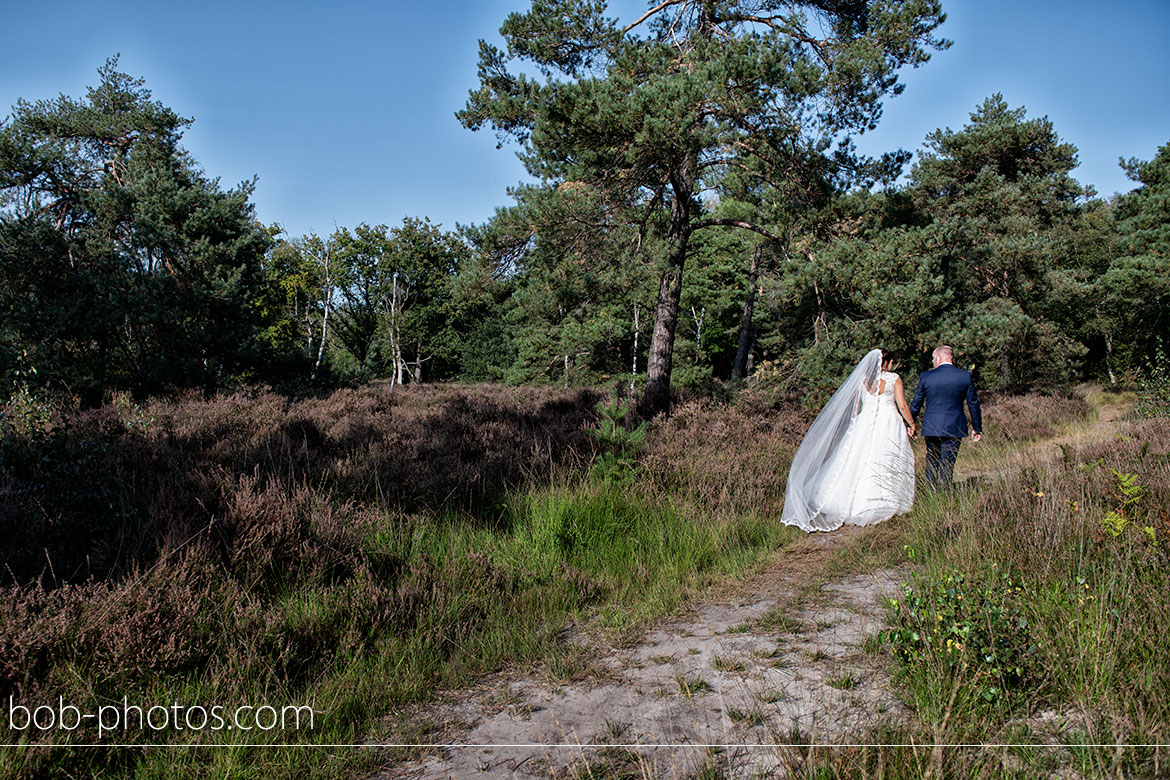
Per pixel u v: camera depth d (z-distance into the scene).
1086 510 4.07
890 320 12.41
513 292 14.42
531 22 12.82
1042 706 2.56
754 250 28.77
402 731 2.92
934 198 26.36
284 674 3.28
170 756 2.63
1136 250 25.36
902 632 2.99
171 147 20.17
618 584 4.93
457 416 9.89
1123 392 20.28
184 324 17.05
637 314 21.80
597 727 2.85
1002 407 16.05
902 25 11.82
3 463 4.14
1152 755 2.13
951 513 5.24
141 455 6.05
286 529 4.30
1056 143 25.44
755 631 3.84
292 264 38.69
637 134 10.81
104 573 3.69
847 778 2.17
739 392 14.90
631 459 7.20
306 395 15.54
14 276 15.30
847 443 6.29
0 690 2.74
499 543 5.41
